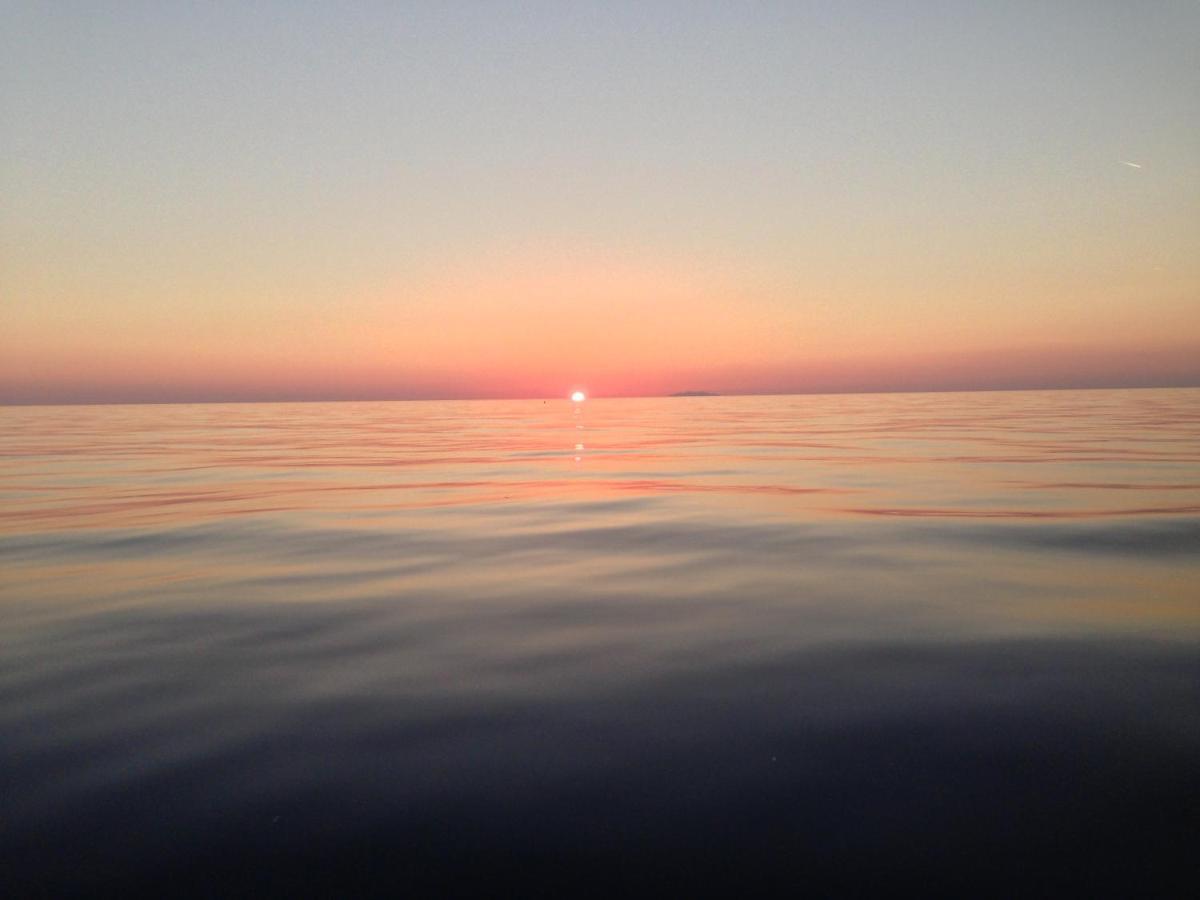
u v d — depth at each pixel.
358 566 9.53
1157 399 96.19
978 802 3.90
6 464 25.38
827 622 6.92
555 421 63.59
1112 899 3.23
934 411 66.50
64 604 7.85
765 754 4.39
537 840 3.62
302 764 4.32
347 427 54.66
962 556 9.66
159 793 4.02
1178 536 10.71
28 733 4.74
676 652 6.15
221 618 7.27
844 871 3.40
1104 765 4.24
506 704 5.13
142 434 45.62
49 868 3.44
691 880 3.36
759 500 15.10
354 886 3.33
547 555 10.07
